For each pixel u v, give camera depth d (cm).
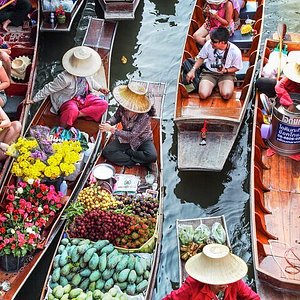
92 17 1044
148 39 1022
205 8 920
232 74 859
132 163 780
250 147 848
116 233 673
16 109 838
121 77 961
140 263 652
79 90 809
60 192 714
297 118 762
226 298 553
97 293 624
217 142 802
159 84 898
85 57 792
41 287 675
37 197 693
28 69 874
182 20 1057
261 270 645
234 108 845
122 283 639
